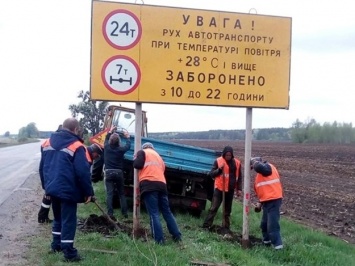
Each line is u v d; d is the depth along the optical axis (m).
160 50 10.10
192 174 13.38
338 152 62.38
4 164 30.98
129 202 13.77
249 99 10.52
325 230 13.95
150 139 13.22
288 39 10.66
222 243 10.11
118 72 9.94
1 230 10.23
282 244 10.51
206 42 10.30
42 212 11.05
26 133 151.88
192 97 10.25
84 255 8.20
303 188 24.64
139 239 9.61
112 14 9.89
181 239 9.84
